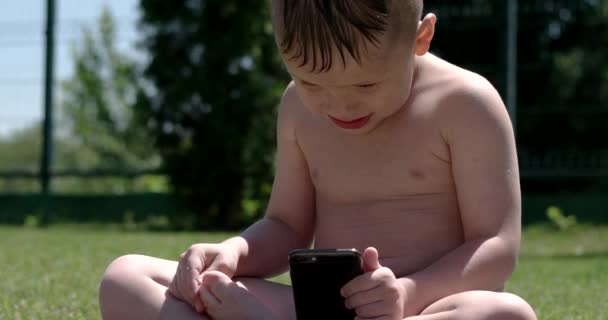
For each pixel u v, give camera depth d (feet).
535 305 9.74
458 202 5.95
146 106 32.71
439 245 5.95
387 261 5.98
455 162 5.86
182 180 32.22
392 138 6.00
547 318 8.51
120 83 56.95
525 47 37.11
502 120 5.89
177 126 32.32
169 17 32.17
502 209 5.72
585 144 35.12
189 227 32.17
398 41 5.21
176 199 32.99
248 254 6.31
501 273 5.61
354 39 4.99
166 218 33.47
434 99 5.92
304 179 6.73
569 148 35.24
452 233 5.98
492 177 5.76
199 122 32.04
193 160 31.94
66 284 11.00
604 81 36.94
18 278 11.71
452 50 36.09
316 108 5.49
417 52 5.68
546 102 37.04
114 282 5.72
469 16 33.96
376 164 6.06
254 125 31.94
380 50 5.11
